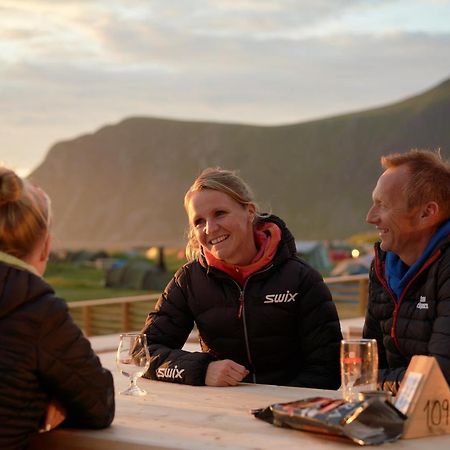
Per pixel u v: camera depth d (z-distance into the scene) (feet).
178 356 10.05
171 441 6.91
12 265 7.11
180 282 11.44
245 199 10.82
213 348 11.25
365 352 7.46
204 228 10.85
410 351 9.57
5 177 7.13
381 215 9.64
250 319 10.94
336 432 6.70
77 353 7.18
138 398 8.84
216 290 11.11
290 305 10.90
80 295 118.73
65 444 7.36
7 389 6.93
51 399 7.43
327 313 10.96
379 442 6.65
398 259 9.85
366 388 7.44
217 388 9.49
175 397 8.90
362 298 35.86
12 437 7.03
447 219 9.53
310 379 10.85
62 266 207.00
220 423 7.54
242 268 10.91
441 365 8.73
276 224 11.16
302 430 7.13
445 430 7.01
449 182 9.49
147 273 134.92
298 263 11.06
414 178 9.46
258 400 8.69
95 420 7.34
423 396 6.90
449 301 9.07
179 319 11.42
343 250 199.41
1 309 7.00
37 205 7.29
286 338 11.00
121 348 9.07
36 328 7.02
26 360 6.99
